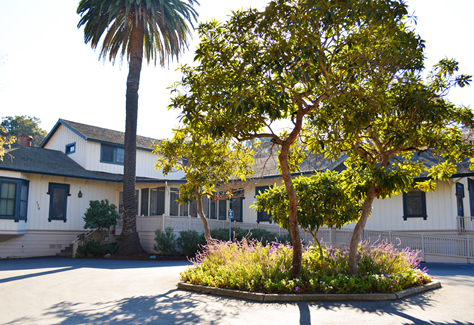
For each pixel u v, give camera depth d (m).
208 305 8.32
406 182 8.86
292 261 9.85
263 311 7.66
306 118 11.17
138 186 27.27
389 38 9.45
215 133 9.68
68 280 12.26
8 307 8.30
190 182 13.86
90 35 22.61
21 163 22.55
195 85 10.25
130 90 22.56
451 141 9.79
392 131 9.41
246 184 19.86
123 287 10.92
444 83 10.15
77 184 25.23
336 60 9.52
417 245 19.92
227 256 11.57
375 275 9.51
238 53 10.18
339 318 7.04
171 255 21.84
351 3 8.03
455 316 7.21
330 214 10.75
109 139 28.58
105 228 24.84
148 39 23.36
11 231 20.88
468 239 18.73
